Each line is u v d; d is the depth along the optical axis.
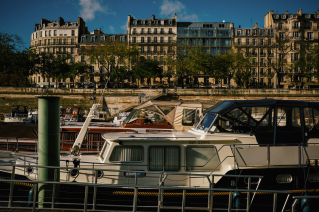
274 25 59.16
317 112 7.04
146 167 6.68
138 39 60.62
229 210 5.43
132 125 12.42
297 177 6.70
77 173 6.56
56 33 62.94
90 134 10.96
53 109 5.79
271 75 54.25
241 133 6.82
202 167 6.70
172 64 49.78
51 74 49.66
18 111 25.42
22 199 6.97
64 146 10.51
